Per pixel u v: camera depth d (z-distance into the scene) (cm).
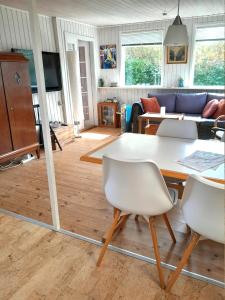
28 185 310
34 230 221
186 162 164
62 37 501
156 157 175
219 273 171
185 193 140
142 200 152
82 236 210
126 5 397
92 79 621
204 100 520
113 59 612
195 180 127
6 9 387
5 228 224
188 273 170
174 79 573
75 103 537
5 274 174
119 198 160
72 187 302
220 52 523
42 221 233
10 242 206
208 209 127
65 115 537
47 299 155
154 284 163
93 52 603
